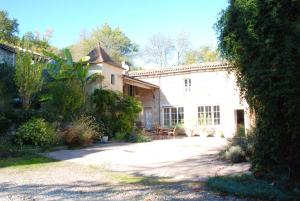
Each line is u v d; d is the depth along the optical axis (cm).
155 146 1568
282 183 638
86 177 830
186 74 2591
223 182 670
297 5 682
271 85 680
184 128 2547
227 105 2420
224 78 2439
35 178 820
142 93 2745
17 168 969
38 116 1470
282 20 690
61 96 1622
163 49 4959
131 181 774
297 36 643
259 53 726
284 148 680
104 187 710
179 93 2609
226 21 819
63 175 859
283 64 660
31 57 1639
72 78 1806
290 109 645
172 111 2636
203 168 895
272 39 691
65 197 623
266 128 702
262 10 721
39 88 1580
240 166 873
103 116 1867
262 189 612
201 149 1409
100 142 1752
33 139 1337
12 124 1406
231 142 1114
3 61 1852
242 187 629
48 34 3772
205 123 2498
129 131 1970
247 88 759
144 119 2717
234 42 798
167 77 2669
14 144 1310
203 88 2520
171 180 780
